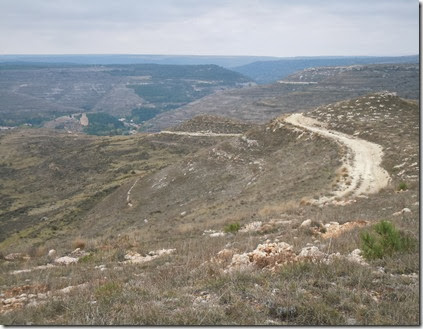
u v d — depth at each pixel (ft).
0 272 50.67
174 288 27.66
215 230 69.36
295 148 168.14
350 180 102.01
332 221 58.18
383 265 29.68
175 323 20.24
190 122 440.04
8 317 24.93
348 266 28.35
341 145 144.36
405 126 160.76
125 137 499.51
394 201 70.33
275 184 124.98
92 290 30.22
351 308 21.58
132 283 31.45
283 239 47.42
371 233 38.68
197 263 37.70
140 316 21.36
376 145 141.59
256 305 22.49
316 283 25.45
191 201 160.35
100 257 54.24
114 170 357.00
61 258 56.70
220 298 23.59
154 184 215.10
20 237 203.41
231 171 180.65
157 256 50.65
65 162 418.92
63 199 306.35
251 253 36.01
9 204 313.94
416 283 24.61
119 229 140.56
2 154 515.50
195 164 208.33
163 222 115.85
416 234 37.24
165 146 400.88
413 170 100.99
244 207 100.63
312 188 102.06
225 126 411.95
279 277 27.37
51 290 35.27
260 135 203.41
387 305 21.54
